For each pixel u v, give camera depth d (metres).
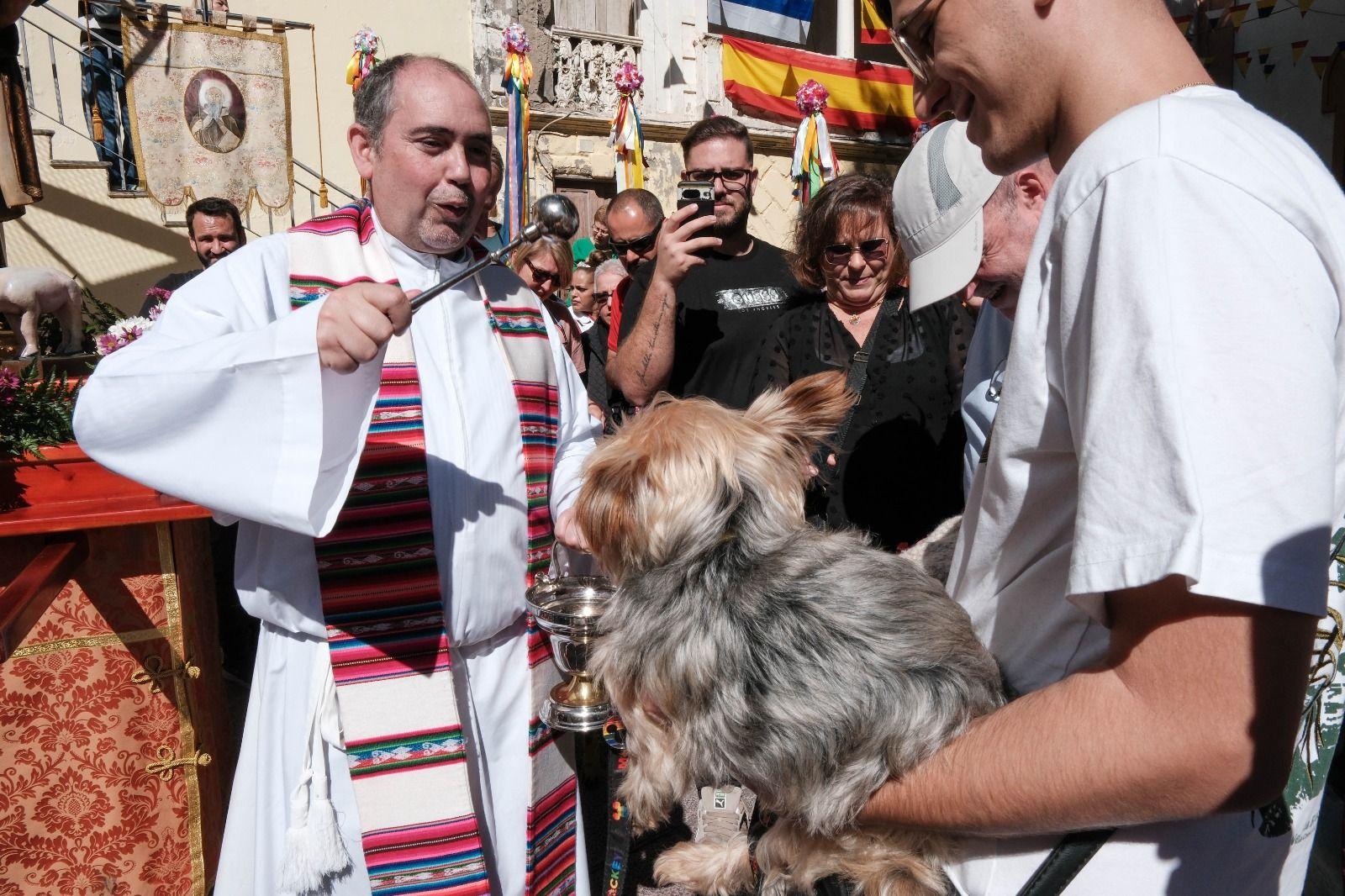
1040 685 0.98
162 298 4.60
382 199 1.85
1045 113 0.88
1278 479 0.67
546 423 2.01
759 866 1.22
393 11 7.80
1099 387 0.73
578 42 9.26
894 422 2.36
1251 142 0.74
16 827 2.14
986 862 0.97
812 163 9.14
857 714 0.96
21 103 3.35
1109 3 0.84
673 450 1.17
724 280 2.96
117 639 2.21
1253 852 0.93
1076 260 0.79
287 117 6.72
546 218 1.48
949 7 0.88
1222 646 0.68
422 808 1.72
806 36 11.62
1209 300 0.69
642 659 1.12
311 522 1.48
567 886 2.04
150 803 2.28
